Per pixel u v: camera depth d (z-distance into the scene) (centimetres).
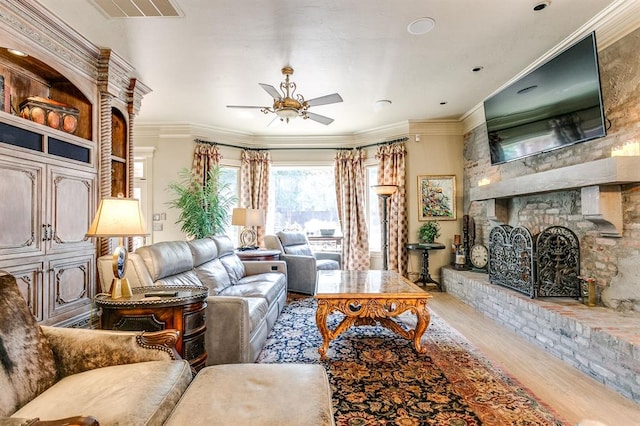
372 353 289
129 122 380
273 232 663
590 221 300
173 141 587
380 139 618
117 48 328
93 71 313
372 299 285
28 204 241
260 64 366
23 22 237
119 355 162
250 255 482
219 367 160
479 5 264
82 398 129
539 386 232
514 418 195
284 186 679
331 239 641
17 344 141
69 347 162
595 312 279
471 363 269
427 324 287
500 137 414
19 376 135
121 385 137
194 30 298
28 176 242
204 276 343
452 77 403
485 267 500
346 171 641
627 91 268
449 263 568
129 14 273
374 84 422
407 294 285
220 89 436
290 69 375
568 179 295
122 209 212
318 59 355
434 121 572
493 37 312
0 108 254
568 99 309
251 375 151
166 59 354
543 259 329
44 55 257
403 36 311
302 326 362
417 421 192
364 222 631
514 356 282
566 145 316
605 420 192
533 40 319
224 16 277
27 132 243
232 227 639
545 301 320
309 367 161
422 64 368
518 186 367
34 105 263
